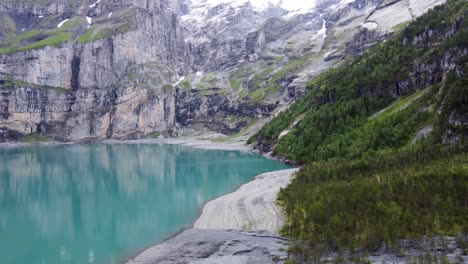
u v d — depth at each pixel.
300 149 142.12
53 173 146.75
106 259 58.44
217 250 56.78
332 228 54.44
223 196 94.38
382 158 89.50
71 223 78.94
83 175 141.62
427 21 164.12
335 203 62.56
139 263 54.31
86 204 95.94
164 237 66.50
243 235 62.72
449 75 106.81
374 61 167.00
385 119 116.94
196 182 120.81
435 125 96.00
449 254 43.19
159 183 122.38
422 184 62.75
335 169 88.19
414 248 46.22
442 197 57.19
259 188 99.00
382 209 56.19
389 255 45.59
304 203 67.94
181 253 56.97
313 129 144.62
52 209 91.50
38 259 59.53
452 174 63.78
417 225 50.69
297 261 48.69
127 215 83.88
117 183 124.62
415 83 136.25
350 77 167.88
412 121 107.81
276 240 58.75
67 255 60.72
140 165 167.12
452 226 49.78
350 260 45.31
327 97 169.38
